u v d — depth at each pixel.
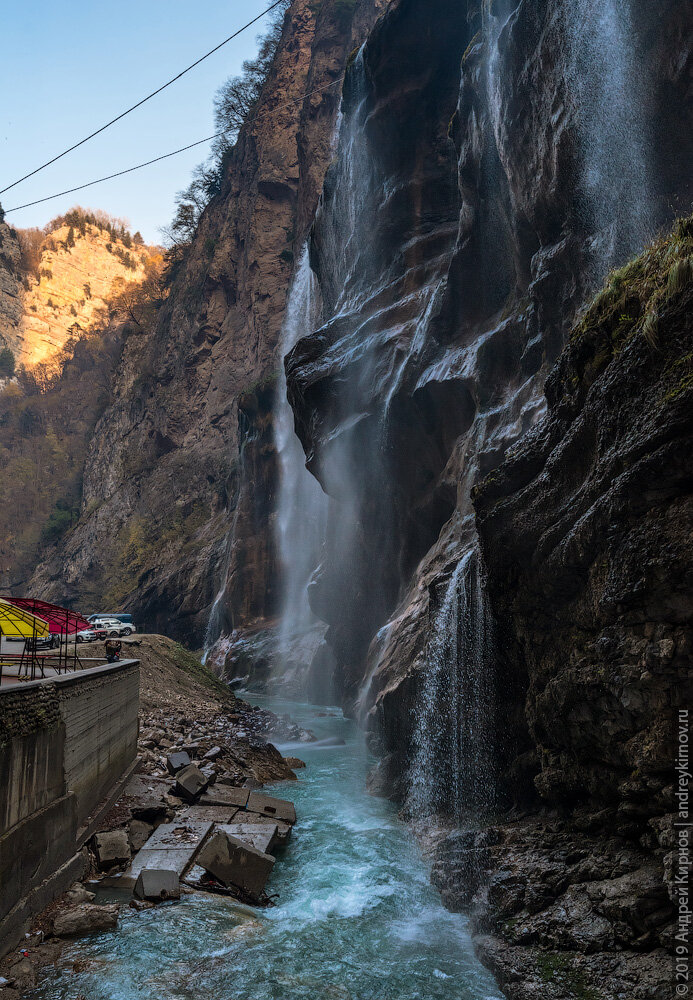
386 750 17.30
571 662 8.62
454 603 13.96
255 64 90.44
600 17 14.02
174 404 81.06
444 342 22.75
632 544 7.25
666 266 8.23
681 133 12.91
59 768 9.41
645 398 7.63
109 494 91.88
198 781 14.14
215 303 79.94
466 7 27.28
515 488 10.45
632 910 6.30
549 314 16.98
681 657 6.71
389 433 23.38
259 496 50.41
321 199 36.97
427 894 9.89
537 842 8.60
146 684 23.06
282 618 45.75
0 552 113.81
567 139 15.35
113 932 8.41
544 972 6.67
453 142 26.33
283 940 8.41
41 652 16.03
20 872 7.81
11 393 149.75
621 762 7.58
